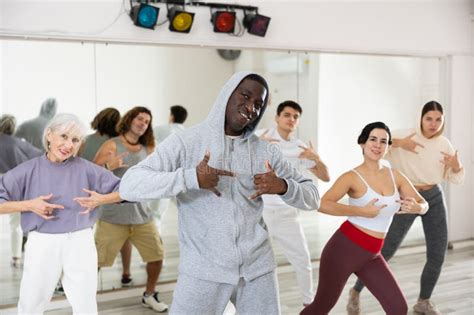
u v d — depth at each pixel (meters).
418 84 4.80
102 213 3.32
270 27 4.01
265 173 1.67
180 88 3.88
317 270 4.16
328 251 2.44
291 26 4.09
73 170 2.33
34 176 2.28
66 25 3.41
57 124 2.27
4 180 2.24
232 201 1.74
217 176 1.60
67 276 2.29
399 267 4.24
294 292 3.60
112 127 3.56
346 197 3.84
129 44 3.66
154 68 3.76
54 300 3.35
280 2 4.03
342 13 4.30
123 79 3.65
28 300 2.24
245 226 1.74
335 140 4.49
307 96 4.38
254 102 1.73
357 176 2.49
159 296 3.60
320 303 2.45
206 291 1.70
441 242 3.12
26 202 2.17
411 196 2.56
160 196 1.60
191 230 1.74
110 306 3.42
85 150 3.49
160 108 3.79
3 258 3.37
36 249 2.23
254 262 1.76
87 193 2.34
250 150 1.82
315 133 4.42
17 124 3.38
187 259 1.72
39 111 3.43
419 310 3.17
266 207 3.18
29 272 2.22
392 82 4.69
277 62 4.26
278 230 3.19
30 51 3.39
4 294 3.37
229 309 2.53
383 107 4.66
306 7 4.14
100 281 3.62
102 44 3.58
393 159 3.36
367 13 4.42
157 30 3.65
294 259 3.21
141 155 3.62
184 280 1.72
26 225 2.26
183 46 3.81
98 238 3.32
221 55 4.05
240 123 1.74
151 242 3.36
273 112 4.30
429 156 3.23
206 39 3.80
